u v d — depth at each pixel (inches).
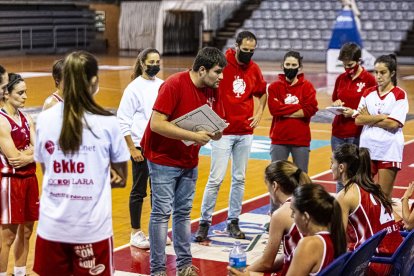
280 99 285.9
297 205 158.4
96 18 1296.8
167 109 221.6
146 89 267.7
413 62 1039.6
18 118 224.5
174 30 1219.2
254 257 261.3
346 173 196.4
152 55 266.7
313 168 414.9
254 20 1152.8
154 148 229.3
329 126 556.7
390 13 1082.7
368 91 280.5
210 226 299.9
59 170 166.2
